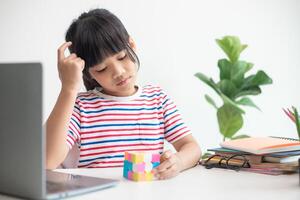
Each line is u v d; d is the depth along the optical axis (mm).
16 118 826
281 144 1186
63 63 1267
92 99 1545
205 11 2477
